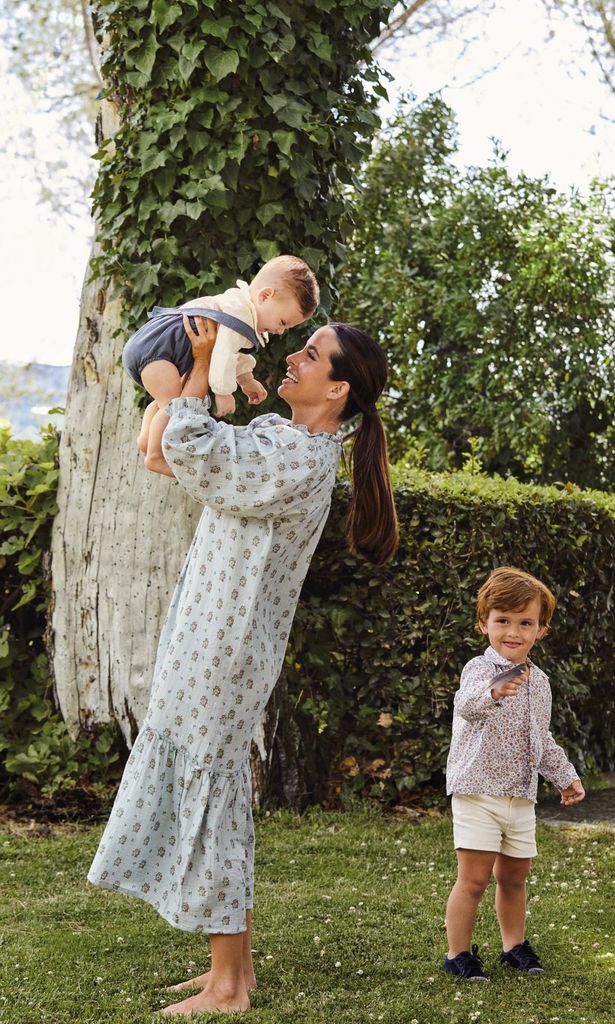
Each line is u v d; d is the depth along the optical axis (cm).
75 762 546
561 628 659
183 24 490
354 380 314
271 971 329
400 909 399
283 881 439
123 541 553
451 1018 295
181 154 498
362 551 339
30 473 576
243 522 292
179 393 301
